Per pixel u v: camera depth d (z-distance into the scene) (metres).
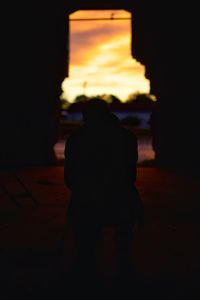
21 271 4.58
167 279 4.35
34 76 15.78
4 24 14.74
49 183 11.25
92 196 3.90
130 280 4.11
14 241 5.73
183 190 10.16
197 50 14.24
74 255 5.12
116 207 3.92
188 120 14.75
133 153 3.98
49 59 16.11
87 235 4.01
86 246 4.04
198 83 14.24
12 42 15.02
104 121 4.09
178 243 5.67
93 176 3.94
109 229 6.32
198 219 7.06
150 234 6.12
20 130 15.43
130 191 4.02
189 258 5.04
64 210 7.77
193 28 14.35
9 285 4.18
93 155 3.95
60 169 14.79
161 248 5.44
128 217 3.94
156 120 16.53
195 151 14.31
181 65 15.01
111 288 4.07
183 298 3.88
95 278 4.11
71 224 4.03
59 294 3.95
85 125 4.12
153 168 15.44
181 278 4.38
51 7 15.78
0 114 14.80
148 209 7.86
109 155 3.95
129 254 4.12
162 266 4.75
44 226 6.56
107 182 3.93
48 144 16.52
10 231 6.26
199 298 3.88
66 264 4.79
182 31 14.80
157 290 4.06
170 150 15.72
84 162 3.96
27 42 15.43
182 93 15.07
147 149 24.61
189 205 8.27
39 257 5.04
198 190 10.18
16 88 15.27
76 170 3.98
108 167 3.95
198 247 5.48
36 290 4.05
